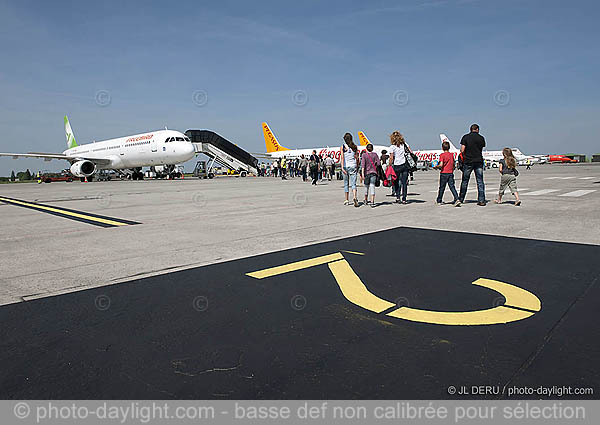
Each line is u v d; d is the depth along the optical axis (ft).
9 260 14.80
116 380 6.57
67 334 8.27
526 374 6.56
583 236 17.90
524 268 12.74
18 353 7.47
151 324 8.74
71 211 31.35
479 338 7.88
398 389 6.22
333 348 7.57
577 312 9.05
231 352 7.47
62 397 6.13
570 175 85.56
